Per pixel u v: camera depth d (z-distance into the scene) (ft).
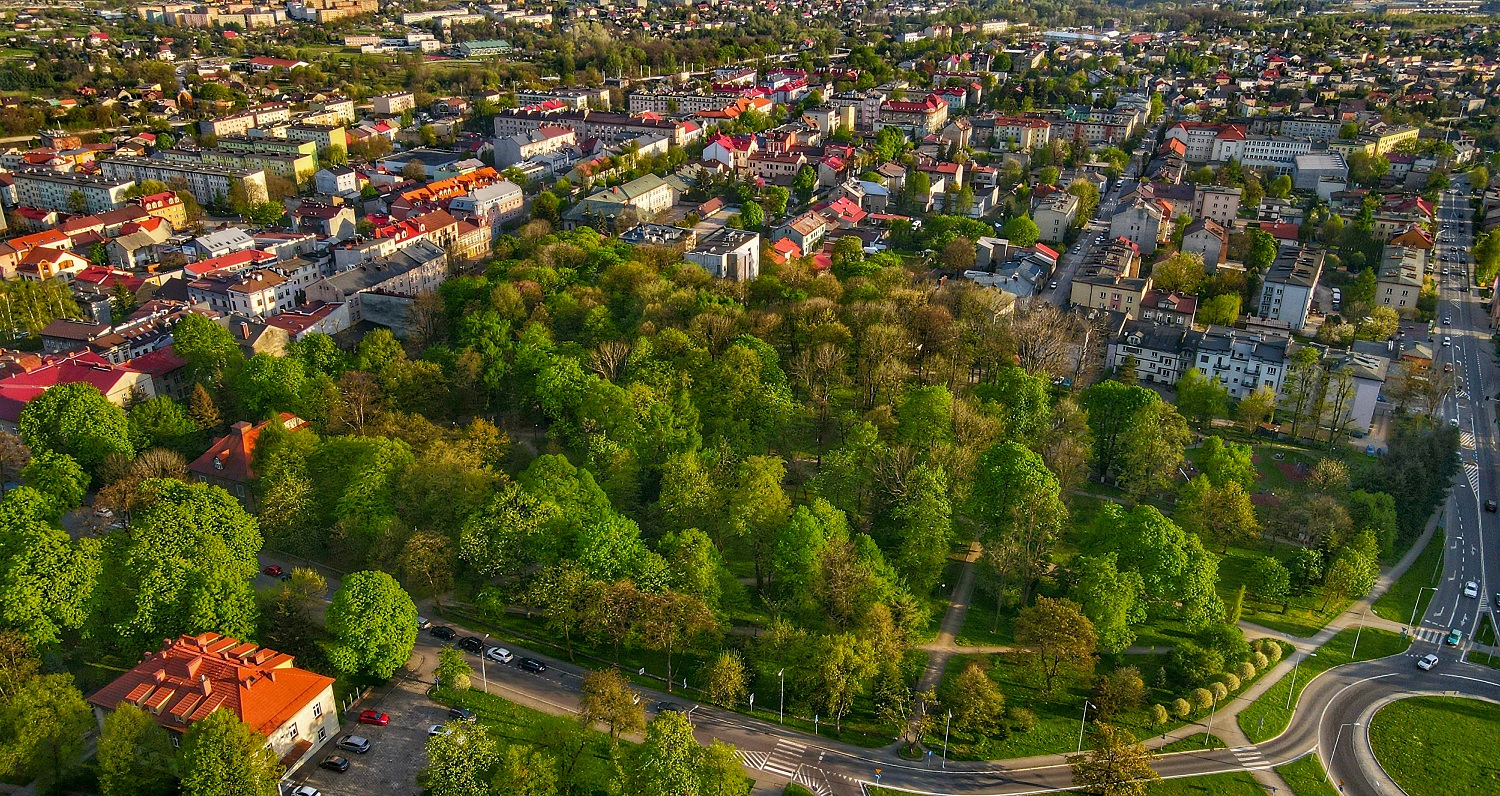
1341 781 569.64
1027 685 635.66
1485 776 574.56
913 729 578.25
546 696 609.42
